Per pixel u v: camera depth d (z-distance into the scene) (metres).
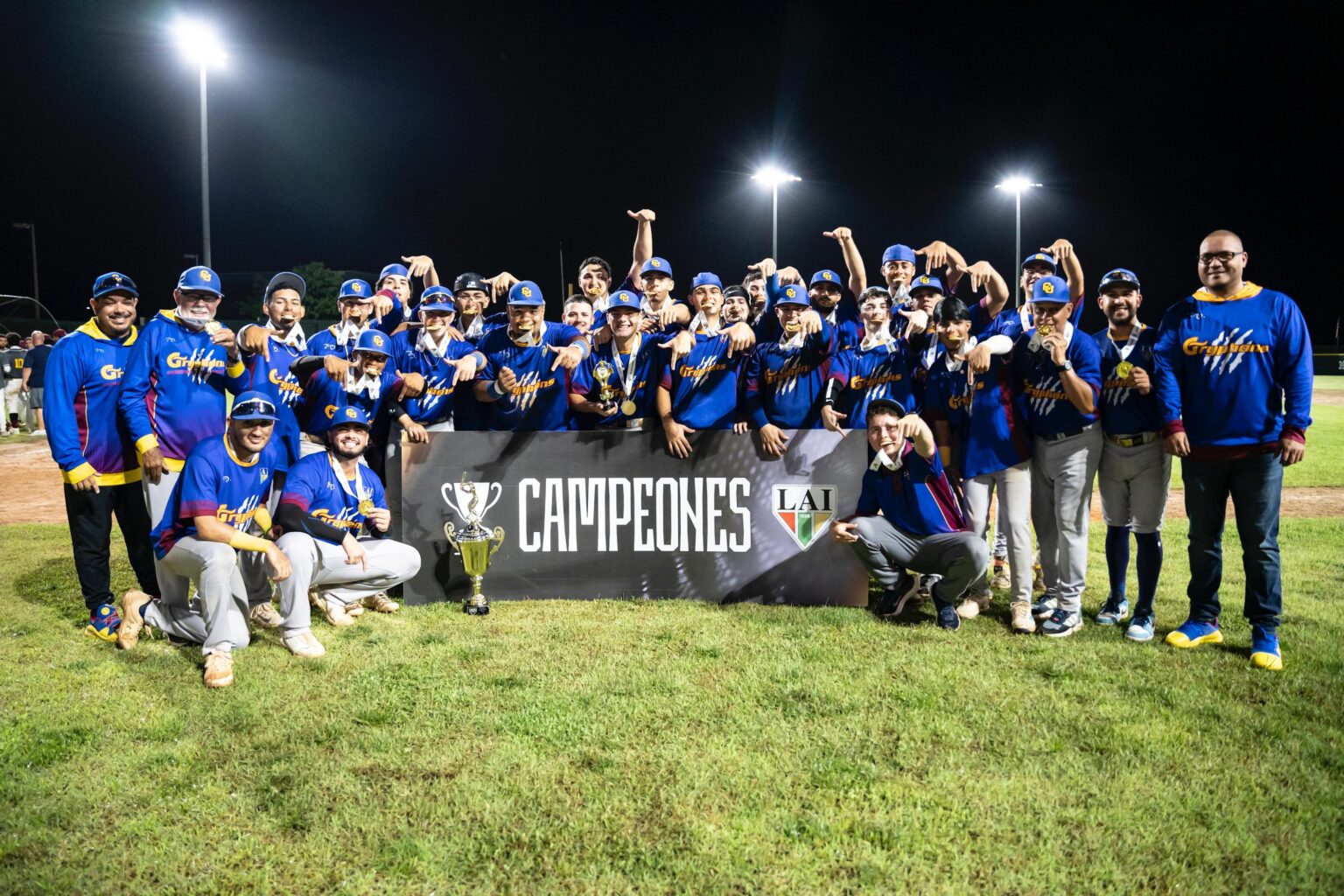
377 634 4.45
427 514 5.11
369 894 2.28
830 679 3.71
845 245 6.21
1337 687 3.61
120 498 4.56
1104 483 4.46
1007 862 2.40
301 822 2.62
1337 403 19.83
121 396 4.31
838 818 2.62
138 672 3.88
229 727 3.28
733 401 5.16
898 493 4.64
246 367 4.89
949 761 2.96
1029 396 4.48
